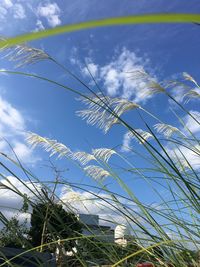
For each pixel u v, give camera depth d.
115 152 1.15
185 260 0.87
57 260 0.83
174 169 0.87
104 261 0.88
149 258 0.87
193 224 0.94
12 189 0.80
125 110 1.14
